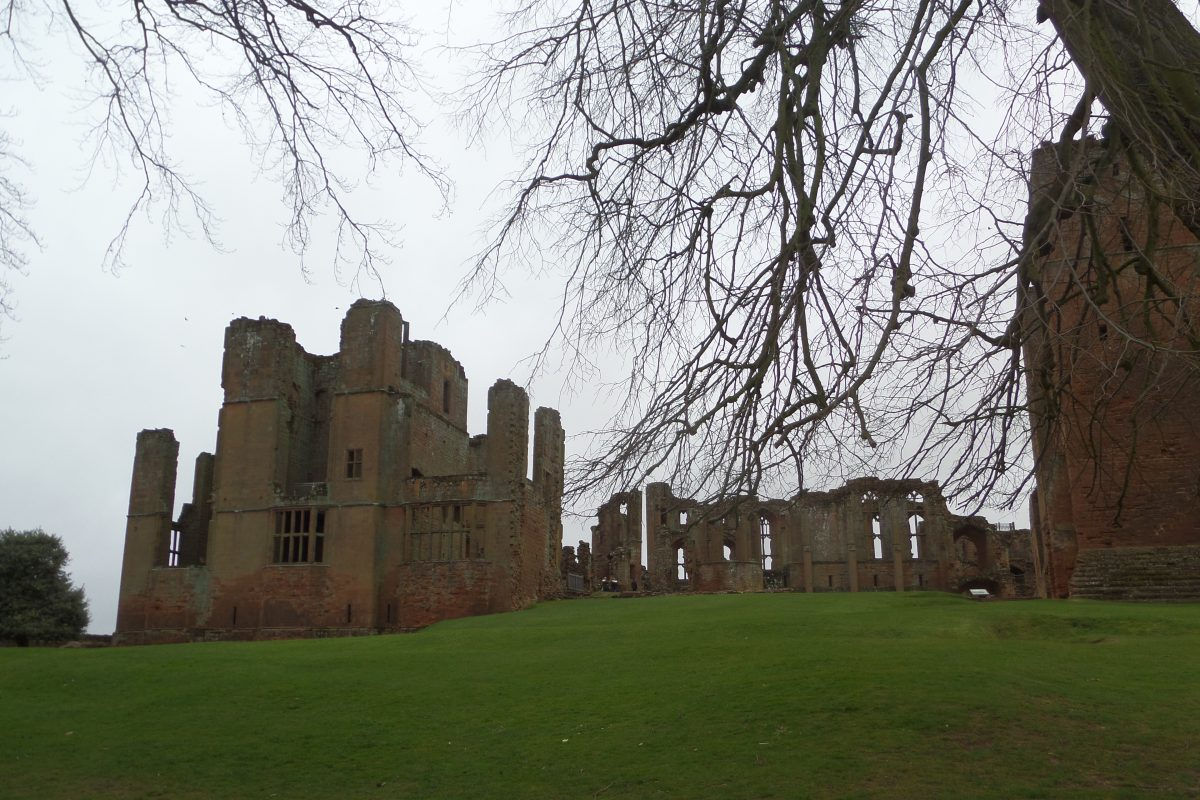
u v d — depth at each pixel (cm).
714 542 7231
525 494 5256
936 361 814
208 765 1573
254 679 2317
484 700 1928
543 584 5509
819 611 3212
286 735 1742
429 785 1390
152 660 2736
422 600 4950
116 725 1911
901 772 1242
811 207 780
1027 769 1224
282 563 5234
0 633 5728
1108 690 1606
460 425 6262
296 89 977
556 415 5988
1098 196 973
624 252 919
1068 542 3791
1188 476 3453
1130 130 733
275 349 5556
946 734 1383
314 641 3456
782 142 809
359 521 5138
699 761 1370
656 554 7044
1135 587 3434
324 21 946
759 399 768
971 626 2583
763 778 1266
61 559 6078
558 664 2311
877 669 1820
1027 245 820
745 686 1778
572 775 1370
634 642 2631
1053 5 777
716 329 834
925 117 792
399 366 5466
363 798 1356
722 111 915
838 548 7881
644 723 1611
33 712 2078
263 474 5397
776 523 8462
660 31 913
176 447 5969
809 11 862
